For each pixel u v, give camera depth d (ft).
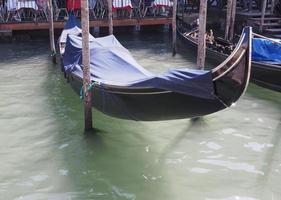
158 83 23.90
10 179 23.40
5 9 64.18
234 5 59.41
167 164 25.25
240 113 33.45
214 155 26.40
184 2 79.87
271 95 37.83
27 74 45.50
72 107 34.83
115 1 66.74
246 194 22.04
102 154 26.43
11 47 60.13
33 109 34.32
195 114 25.50
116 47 35.04
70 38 40.37
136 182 23.26
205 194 22.03
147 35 71.20
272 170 24.53
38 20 63.00
